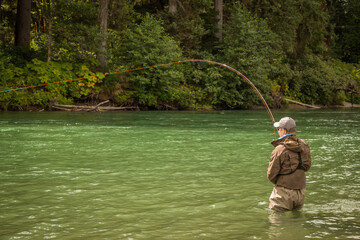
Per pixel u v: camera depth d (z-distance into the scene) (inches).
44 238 136.4
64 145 396.8
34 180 234.4
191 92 1298.0
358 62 2150.6
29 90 1066.7
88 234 140.3
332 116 958.4
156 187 216.2
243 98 1342.3
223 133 522.9
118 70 1222.9
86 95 1144.8
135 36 1229.1
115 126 625.9
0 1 1227.2
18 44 1223.5
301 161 168.9
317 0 1868.8
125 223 152.9
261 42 1381.6
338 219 157.4
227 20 1694.1
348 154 335.3
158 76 1191.6
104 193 202.7
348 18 2267.5
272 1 1674.5
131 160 307.9
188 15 1430.9
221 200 188.5
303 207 175.9
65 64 1125.1
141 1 1536.7
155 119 801.6
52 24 1166.3
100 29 1165.1
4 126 608.7
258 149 371.2
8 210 171.8
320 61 1769.2
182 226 148.9
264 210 171.2
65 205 179.9
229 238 135.0
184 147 384.8
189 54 1403.8
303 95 1690.5
